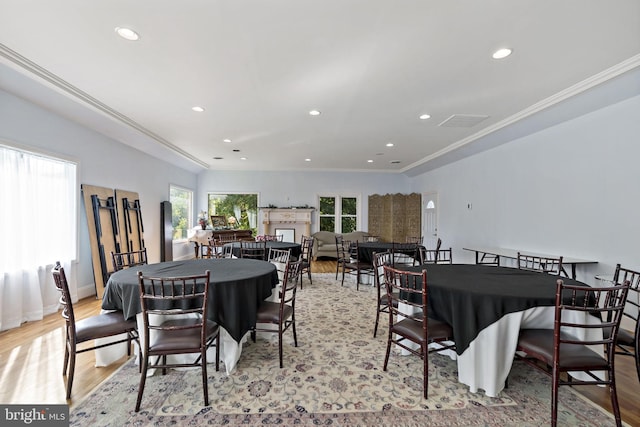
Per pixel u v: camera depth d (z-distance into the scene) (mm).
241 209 8969
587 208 3713
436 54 2586
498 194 5344
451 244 6898
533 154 4570
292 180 9031
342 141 5629
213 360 2518
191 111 4027
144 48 2508
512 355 2010
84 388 2113
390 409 1913
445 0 1928
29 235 3441
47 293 3664
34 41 2408
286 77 3020
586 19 2113
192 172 8445
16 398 1997
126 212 5242
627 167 3264
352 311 3861
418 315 2410
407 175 9031
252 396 2039
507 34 2297
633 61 2662
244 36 2334
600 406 1944
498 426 1759
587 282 3699
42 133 3611
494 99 3586
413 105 3775
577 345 1855
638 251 3164
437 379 2264
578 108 3600
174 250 7457
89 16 2096
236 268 2850
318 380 2242
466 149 5824
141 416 1828
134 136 5043
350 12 2049
